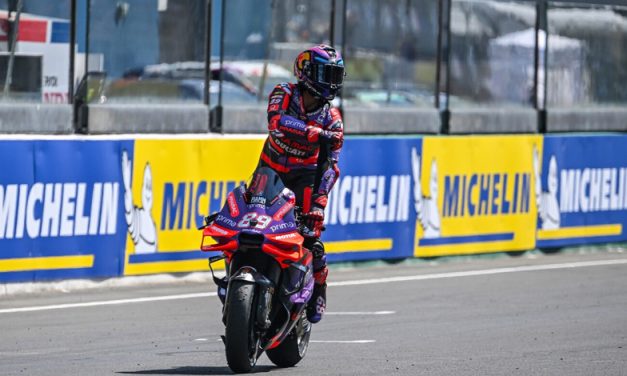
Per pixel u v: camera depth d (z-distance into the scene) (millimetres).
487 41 53438
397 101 51156
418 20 51656
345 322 33562
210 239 42656
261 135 45531
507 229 51438
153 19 44219
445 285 42531
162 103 44719
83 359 26453
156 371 24750
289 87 24641
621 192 55656
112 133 42875
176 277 41625
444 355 27516
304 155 24422
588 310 36500
